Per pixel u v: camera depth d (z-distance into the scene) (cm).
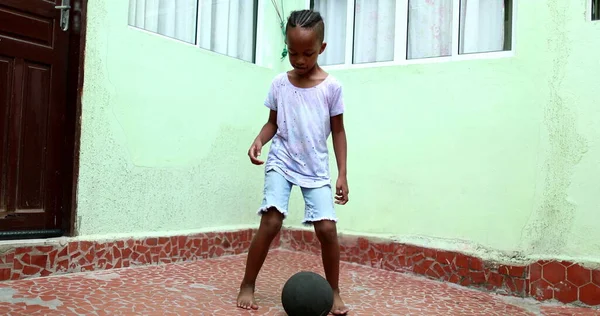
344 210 428
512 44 361
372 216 413
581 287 318
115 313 236
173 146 375
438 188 382
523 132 347
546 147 337
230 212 427
